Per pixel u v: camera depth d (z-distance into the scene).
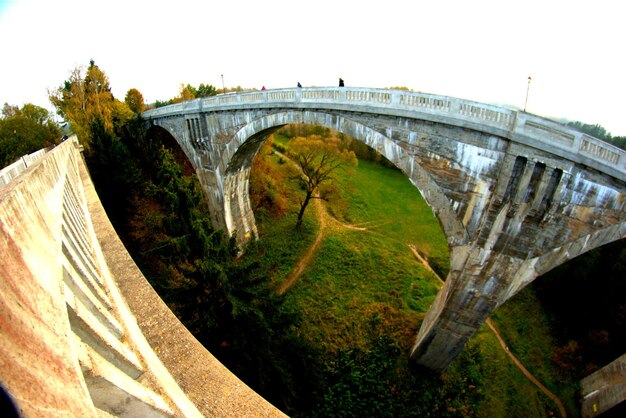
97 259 11.05
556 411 18.11
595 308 22.41
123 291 10.78
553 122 11.79
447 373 19.12
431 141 15.16
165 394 6.71
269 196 35.44
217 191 29.33
